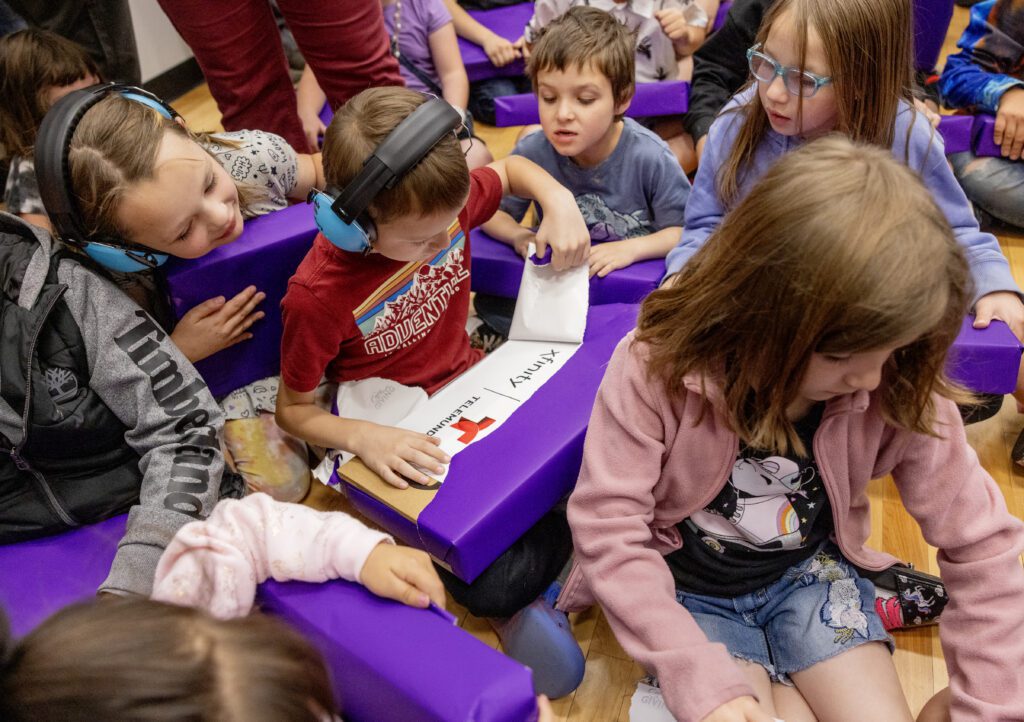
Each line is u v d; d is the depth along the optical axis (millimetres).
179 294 1096
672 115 1948
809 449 853
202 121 2562
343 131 957
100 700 449
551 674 1051
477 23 2305
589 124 1279
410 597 729
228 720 459
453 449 1019
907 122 1161
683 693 764
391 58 1604
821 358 674
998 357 1085
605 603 838
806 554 973
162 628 490
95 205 914
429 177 907
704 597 991
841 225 628
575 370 1112
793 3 1062
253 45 1520
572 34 1244
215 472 1004
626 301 1284
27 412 953
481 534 936
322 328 1066
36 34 1280
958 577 846
